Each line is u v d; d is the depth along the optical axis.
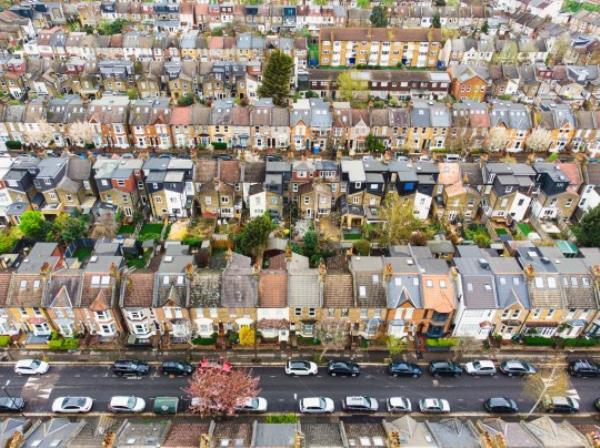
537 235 94.50
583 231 87.69
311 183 96.69
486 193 99.50
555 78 159.00
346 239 92.81
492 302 68.56
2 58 158.38
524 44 181.00
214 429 54.78
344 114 121.31
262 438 52.34
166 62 151.62
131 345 71.00
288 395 65.31
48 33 176.12
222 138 122.50
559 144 125.12
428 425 55.44
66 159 99.38
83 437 52.16
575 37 190.25
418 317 70.56
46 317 69.75
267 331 72.31
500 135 119.25
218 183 94.69
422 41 177.38
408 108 122.75
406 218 88.12
